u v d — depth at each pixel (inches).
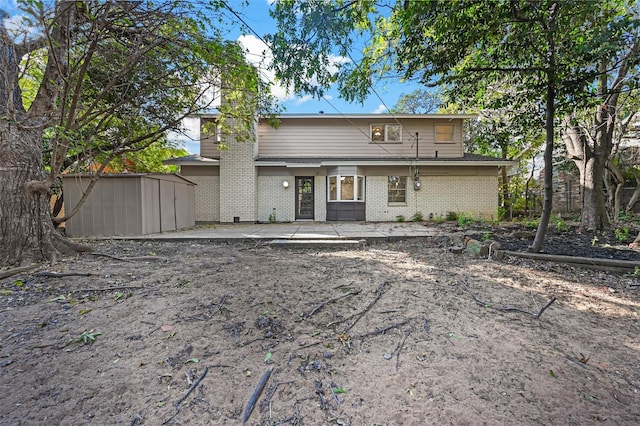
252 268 167.0
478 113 412.5
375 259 191.6
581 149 295.7
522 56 165.3
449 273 157.9
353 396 68.1
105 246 223.8
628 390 71.1
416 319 104.9
